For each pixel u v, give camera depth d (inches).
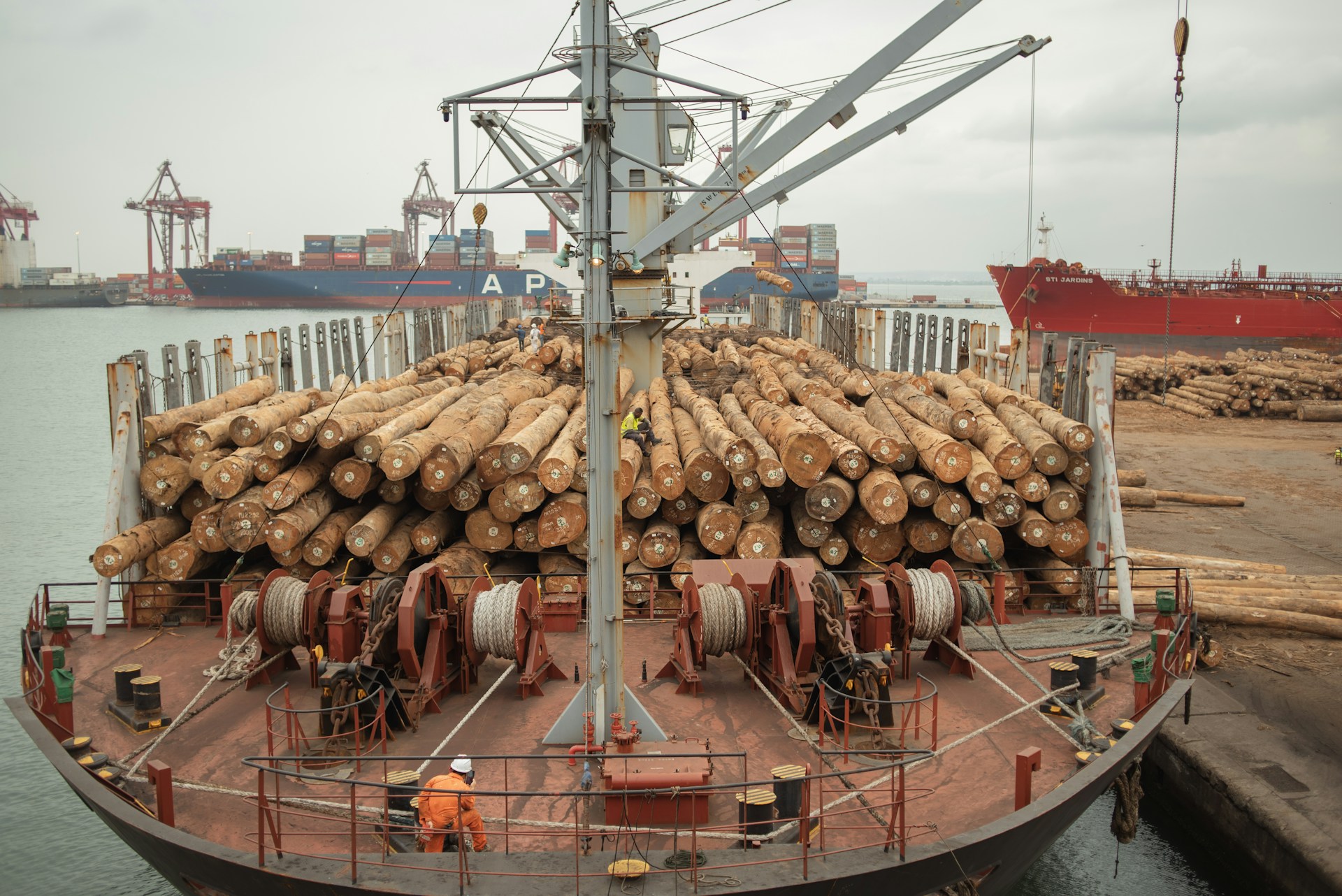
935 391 941.8
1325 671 653.3
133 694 484.1
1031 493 651.5
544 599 597.6
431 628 482.3
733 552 648.4
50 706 444.8
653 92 800.9
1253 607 722.8
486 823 372.8
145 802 395.5
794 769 361.7
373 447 635.5
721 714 473.1
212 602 661.3
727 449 631.2
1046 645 560.7
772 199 681.6
